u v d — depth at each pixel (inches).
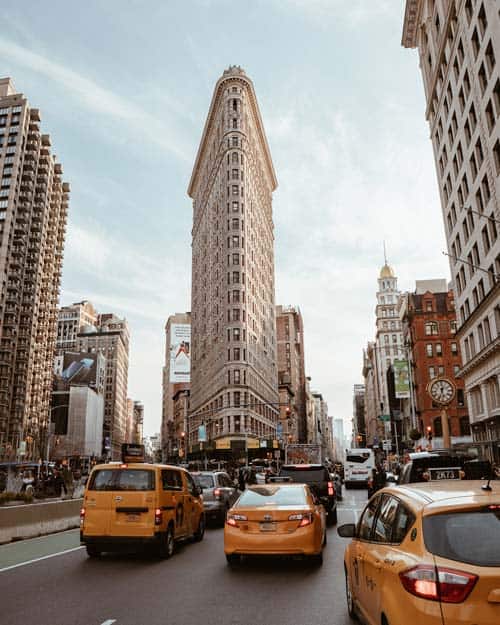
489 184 1437.0
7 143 4515.3
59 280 5447.8
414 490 200.4
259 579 370.3
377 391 5876.0
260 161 4603.8
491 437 1572.3
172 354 3139.8
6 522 573.6
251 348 3602.4
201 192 5029.5
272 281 4849.9
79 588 344.8
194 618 272.8
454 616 139.4
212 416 3782.0
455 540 156.5
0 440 3966.5
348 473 1840.6
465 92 1595.7
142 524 453.1
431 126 2041.1
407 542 171.3
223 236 3791.8
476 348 1641.2
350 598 269.4
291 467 755.4
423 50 2054.6
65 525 698.8
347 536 265.1
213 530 695.7
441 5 1748.3
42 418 4869.6
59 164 5255.9
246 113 4156.0
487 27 1357.0
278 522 400.5
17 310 4320.9
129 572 399.9
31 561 451.2
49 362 5142.7
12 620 270.7
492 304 1454.2
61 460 4933.6
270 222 4995.1
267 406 4116.6
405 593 153.3
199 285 4854.8
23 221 4471.0
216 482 762.8
